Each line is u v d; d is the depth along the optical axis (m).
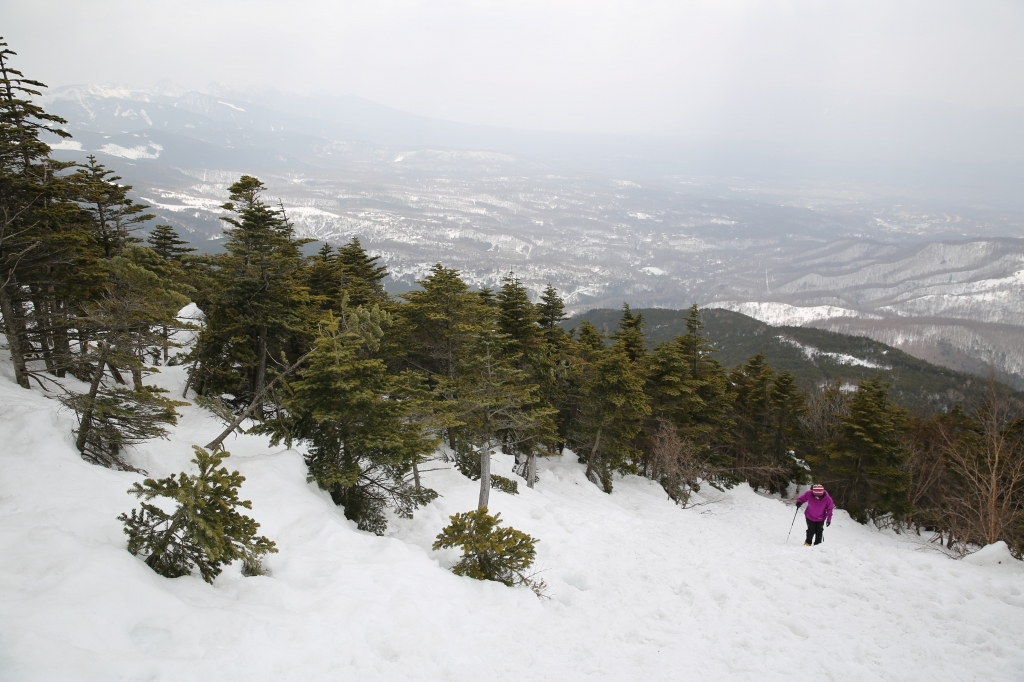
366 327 14.73
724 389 32.25
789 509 24.70
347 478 13.03
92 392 12.25
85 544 7.52
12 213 14.59
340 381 12.71
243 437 17.56
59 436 12.01
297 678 6.15
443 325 23.28
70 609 5.91
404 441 13.88
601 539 15.30
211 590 7.96
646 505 24.33
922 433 32.53
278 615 7.48
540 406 22.42
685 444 26.83
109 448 13.27
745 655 8.00
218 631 6.61
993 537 18.66
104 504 9.70
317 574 9.33
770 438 33.25
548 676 7.24
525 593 10.57
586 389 25.08
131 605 6.35
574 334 31.97
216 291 19.52
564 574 12.38
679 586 11.15
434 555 12.24
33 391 15.47
